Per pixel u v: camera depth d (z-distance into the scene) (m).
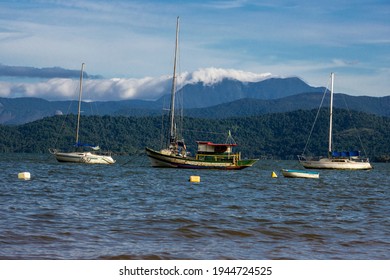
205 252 31.31
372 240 35.94
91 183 79.94
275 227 40.28
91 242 32.94
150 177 98.69
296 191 76.19
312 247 33.44
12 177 89.12
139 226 39.00
